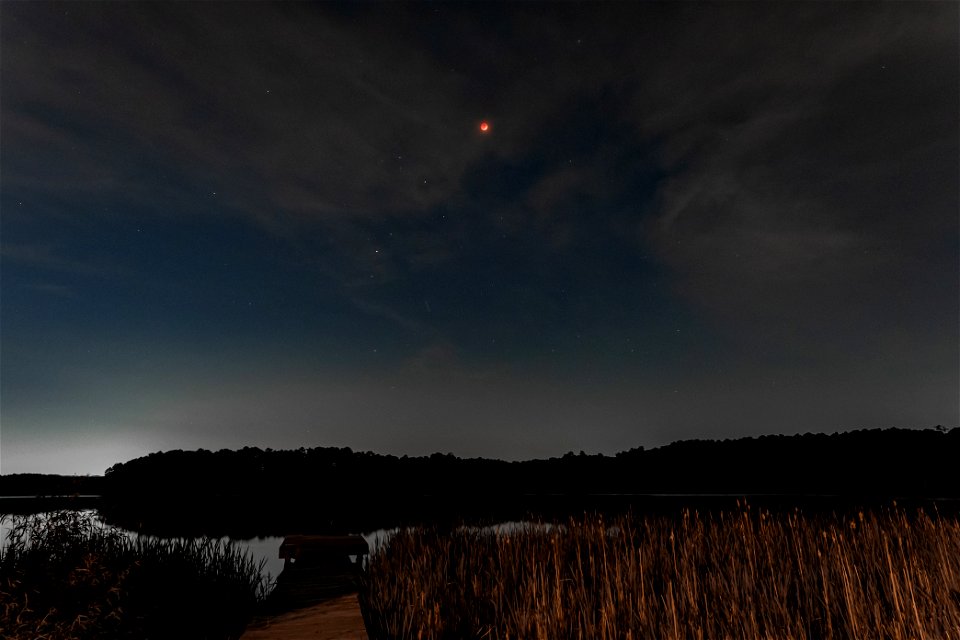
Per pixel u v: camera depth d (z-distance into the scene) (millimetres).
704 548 7375
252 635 4457
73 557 5242
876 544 6656
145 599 5516
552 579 6371
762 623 4742
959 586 4973
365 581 7375
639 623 4789
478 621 5227
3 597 4176
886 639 4332
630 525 8820
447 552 7539
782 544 7113
